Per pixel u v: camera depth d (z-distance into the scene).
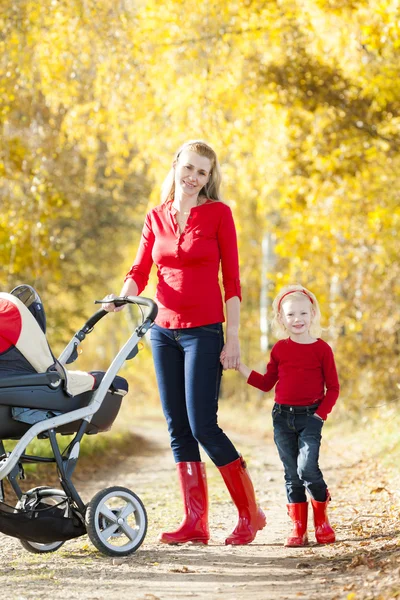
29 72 13.86
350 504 8.80
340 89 14.15
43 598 4.92
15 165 14.98
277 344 6.70
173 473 13.81
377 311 18.55
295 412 6.53
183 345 6.52
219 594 4.90
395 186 15.91
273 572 5.45
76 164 18.66
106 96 14.88
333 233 17.17
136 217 26.38
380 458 12.97
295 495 6.54
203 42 14.63
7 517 5.81
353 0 13.46
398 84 13.44
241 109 15.77
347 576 5.12
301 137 15.06
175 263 6.56
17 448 5.72
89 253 26.77
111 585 5.22
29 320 5.89
